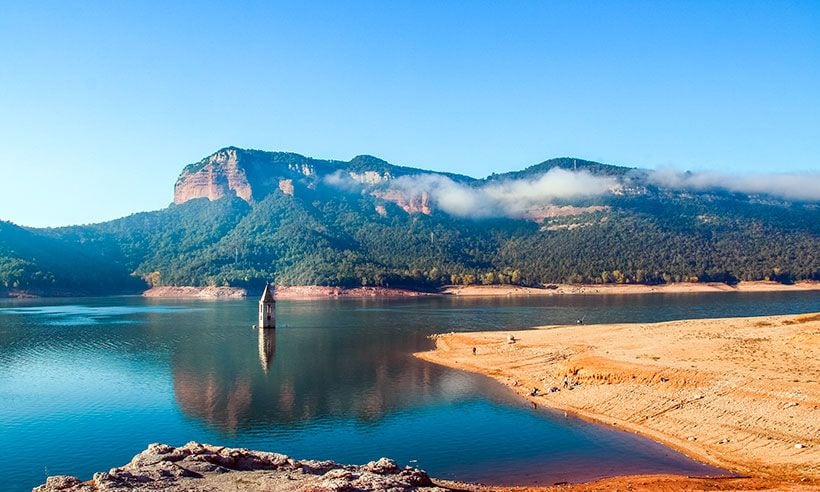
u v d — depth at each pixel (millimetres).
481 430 53719
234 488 30125
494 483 41375
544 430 53031
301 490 28844
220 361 91750
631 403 57219
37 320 162625
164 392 70375
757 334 78875
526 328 134000
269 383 75062
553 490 38219
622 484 38750
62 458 48125
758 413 48500
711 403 52531
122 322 157000
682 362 64375
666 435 49688
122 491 28641
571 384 66562
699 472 41438
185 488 29812
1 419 59062
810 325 82625
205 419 58938
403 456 47688
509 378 75375
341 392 69750
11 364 89438
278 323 153375
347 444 51000
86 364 89375
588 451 47125
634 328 102062
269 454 37875
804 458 40719
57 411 62094
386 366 86500
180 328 141250
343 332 130875
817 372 55125
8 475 44469
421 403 63969
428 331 131625
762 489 35562
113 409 62812
